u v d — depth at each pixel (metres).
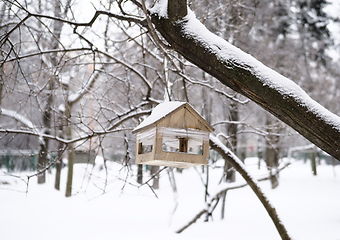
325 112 2.66
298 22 13.83
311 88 14.68
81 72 8.21
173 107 3.49
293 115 2.70
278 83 2.75
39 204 10.15
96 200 10.95
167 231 7.50
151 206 10.67
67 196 11.30
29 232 7.20
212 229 7.82
